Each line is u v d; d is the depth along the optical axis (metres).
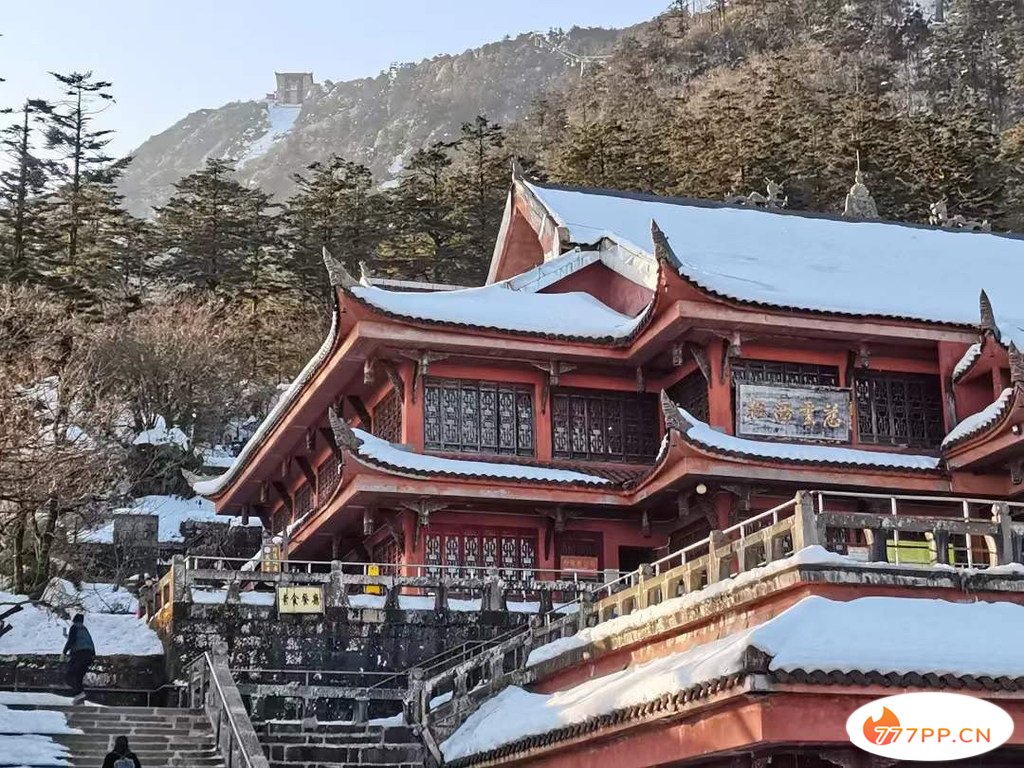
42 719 28.39
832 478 38.81
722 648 22.92
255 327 86.62
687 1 192.75
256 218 96.81
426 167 99.94
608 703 24.83
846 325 39.88
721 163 93.44
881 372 42.00
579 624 31.22
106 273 87.38
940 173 90.56
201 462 71.81
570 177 97.38
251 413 81.56
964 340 41.34
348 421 46.88
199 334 76.25
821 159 93.19
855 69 150.75
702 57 173.12
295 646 34.59
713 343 40.12
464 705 31.42
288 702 32.56
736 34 178.25
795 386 40.72
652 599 28.16
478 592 40.06
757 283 41.41
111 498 52.69
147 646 36.19
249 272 92.19
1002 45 153.00
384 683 34.62
